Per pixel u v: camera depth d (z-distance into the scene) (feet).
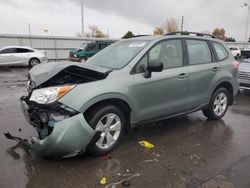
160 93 13.67
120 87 11.97
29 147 11.49
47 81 11.72
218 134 15.43
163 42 14.29
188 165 11.55
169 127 16.40
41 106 10.78
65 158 11.78
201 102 16.29
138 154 12.49
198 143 14.02
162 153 12.68
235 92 18.63
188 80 14.97
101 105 11.80
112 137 12.42
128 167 11.25
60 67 12.04
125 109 12.82
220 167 11.41
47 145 10.39
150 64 12.54
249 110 21.48
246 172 11.01
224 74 17.15
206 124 17.21
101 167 11.18
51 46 87.10
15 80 37.68
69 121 10.47
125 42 15.39
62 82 12.03
